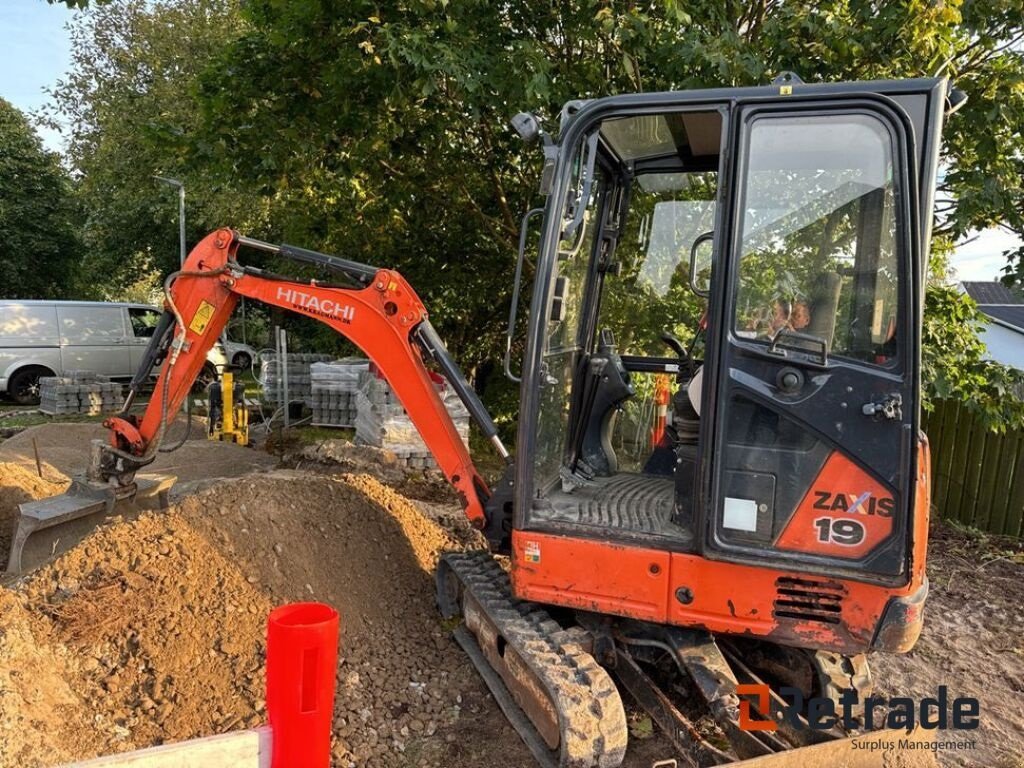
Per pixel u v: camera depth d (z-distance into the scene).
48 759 2.83
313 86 7.81
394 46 6.13
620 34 6.41
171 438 10.34
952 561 6.86
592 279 4.51
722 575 3.24
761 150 3.18
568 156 3.43
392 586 4.87
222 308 4.88
